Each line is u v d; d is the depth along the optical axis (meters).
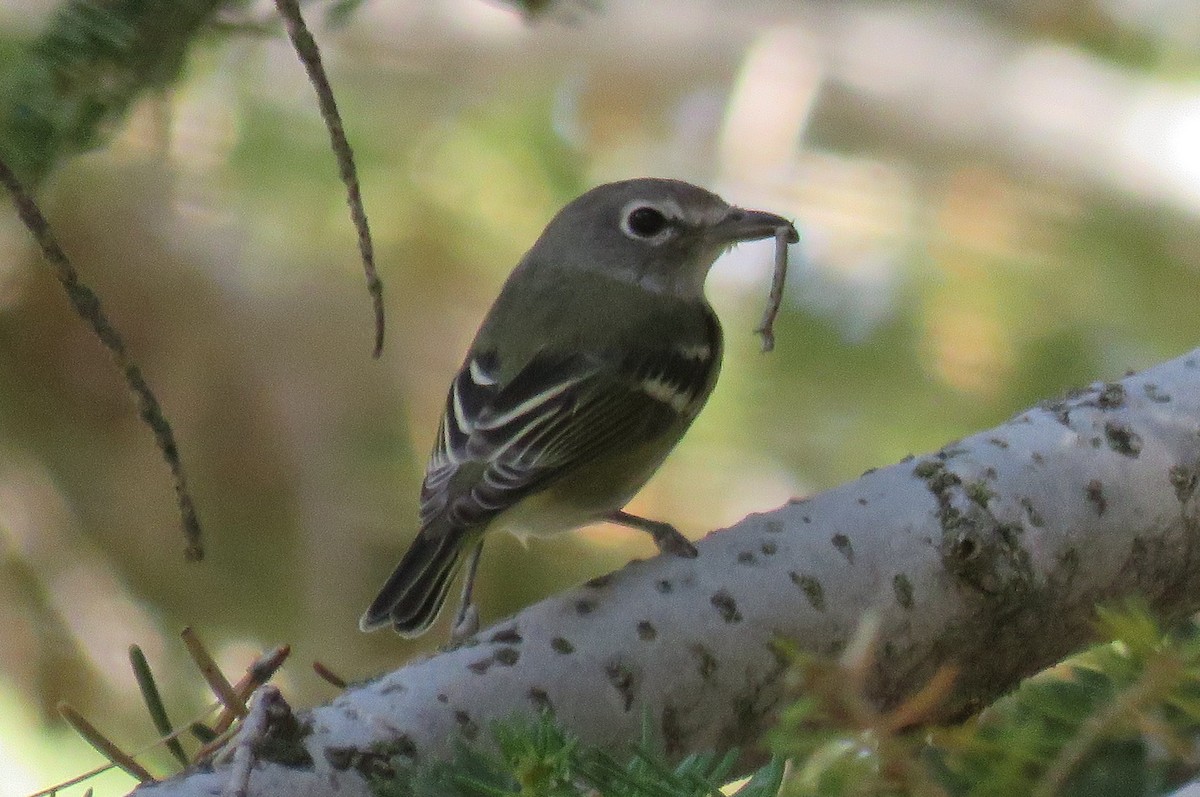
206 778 4.76
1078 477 6.11
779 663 5.63
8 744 11.14
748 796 4.09
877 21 13.12
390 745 5.01
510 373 7.84
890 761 4.12
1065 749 4.31
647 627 5.54
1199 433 6.32
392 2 11.84
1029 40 13.33
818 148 12.86
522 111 11.84
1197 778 3.91
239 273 11.72
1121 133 12.85
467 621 6.59
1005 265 11.91
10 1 8.85
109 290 11.80
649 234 8.60
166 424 5.12
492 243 11.67
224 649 11.93
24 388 12.05
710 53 12.78
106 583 11.88
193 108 11.16
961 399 11.39
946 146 12.95
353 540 11.95
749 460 11.46
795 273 11.77
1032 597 5.92
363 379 11.89
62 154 6.01
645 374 8.05
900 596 5.78
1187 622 6.23
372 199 11.57
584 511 7.83
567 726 5.34
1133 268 12.04
